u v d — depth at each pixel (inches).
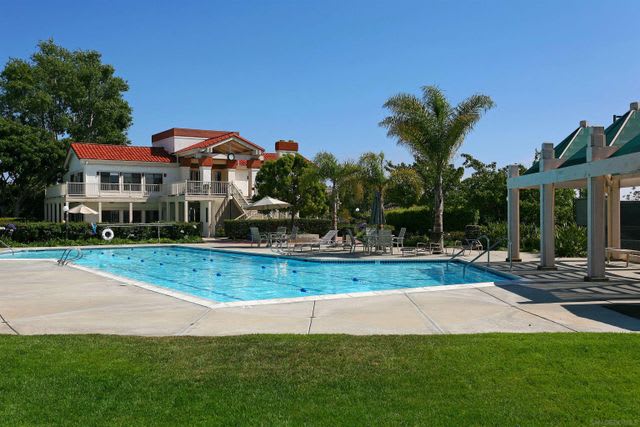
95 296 447.2
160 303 409.7
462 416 179.9
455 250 957.2
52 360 244.7
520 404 189.0
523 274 585.6
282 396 200.1
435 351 252.8
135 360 245.0
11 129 1672.0
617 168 483.8
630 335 279.3
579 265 679.7
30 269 686.5
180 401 195.9
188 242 1325.0
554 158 650.8
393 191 1364.4
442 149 903.1
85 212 1366.9
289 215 1584.6
